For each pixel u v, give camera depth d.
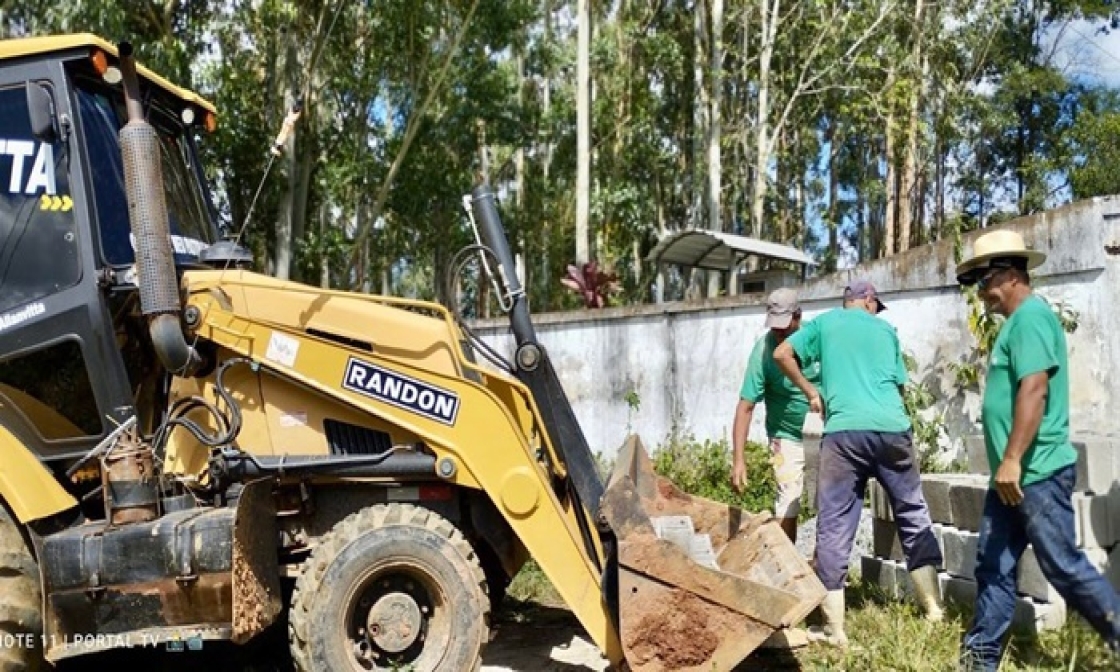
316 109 18.12
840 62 23.33
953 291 9.29
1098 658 4.84
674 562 4.57
